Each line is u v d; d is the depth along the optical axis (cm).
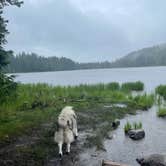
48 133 1131
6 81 1252
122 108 1798
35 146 977
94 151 942
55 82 6119
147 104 1911
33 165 813
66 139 903
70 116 1045
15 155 887
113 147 993
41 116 1464
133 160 865
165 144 1030
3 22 1248
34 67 19725
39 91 2316
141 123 1310
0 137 1062
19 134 1119
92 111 1669
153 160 799
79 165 819
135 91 3045
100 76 9038
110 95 2320
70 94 2284
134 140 1084
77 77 8819
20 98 1802
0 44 1245
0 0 1251
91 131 1205
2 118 1381
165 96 2264
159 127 1302
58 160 856
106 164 786
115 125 1309
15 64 18512
